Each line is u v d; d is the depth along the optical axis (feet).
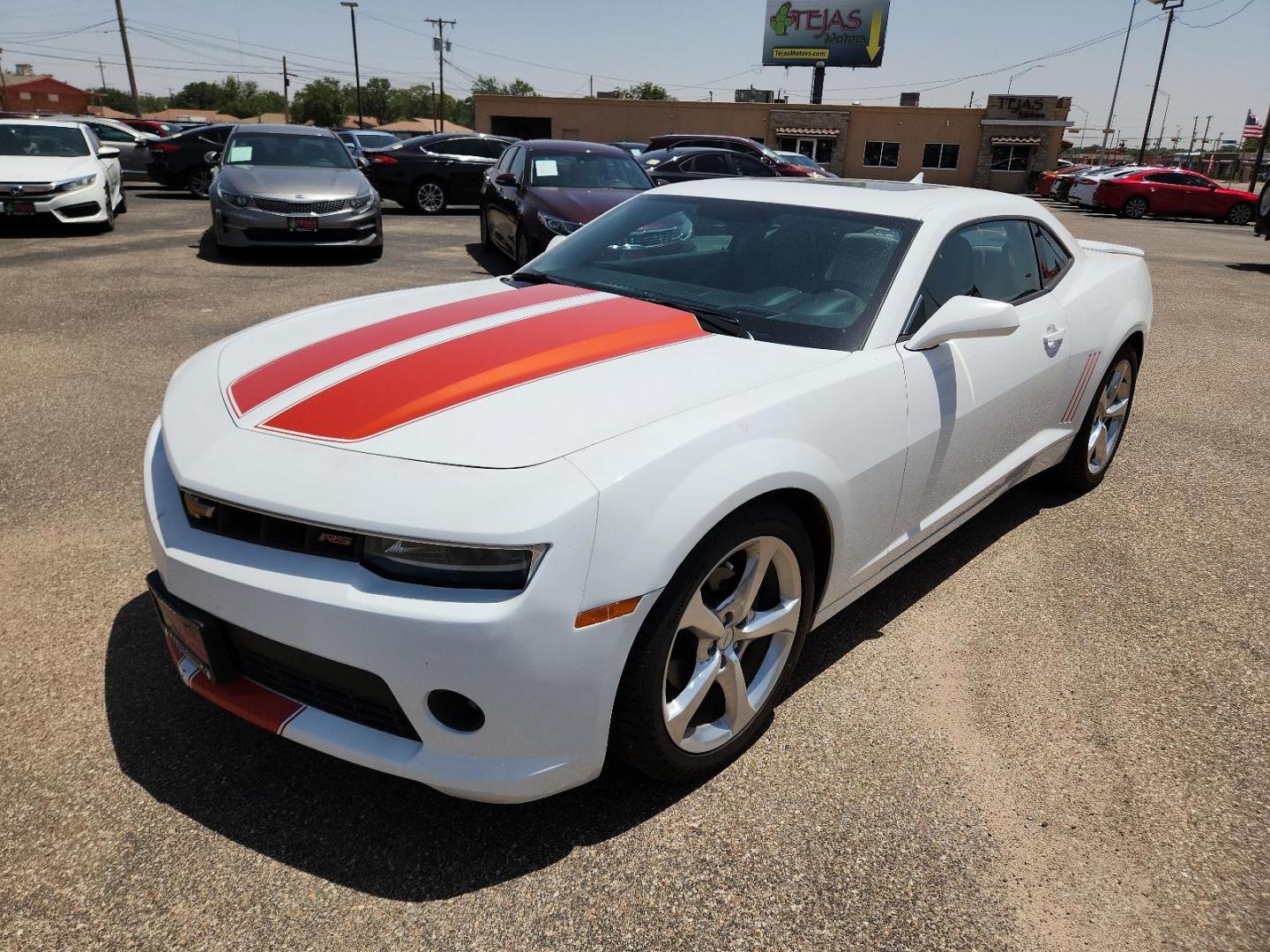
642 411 6.66
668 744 6.69
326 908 5.94
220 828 6.57
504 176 30.42
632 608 5.96
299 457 6.21
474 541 5.52
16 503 11.64
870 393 7.89
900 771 7.48
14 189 33.32
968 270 9.83
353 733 6.15
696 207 10.59
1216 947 5.97
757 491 6.59
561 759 6.10
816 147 139.13
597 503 5.76
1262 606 10.53
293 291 25.58
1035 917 6.13
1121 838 6.87
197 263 30.07
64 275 26.84
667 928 5.90
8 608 9.28
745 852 6.56
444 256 33.99
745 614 7.18
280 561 5.96
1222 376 21.35
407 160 49.75
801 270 9.17
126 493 12.07
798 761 7.58
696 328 8.41
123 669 8.38
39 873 6.11
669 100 137.49
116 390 16.33
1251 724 8.34
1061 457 12.79
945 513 9.74
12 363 17.79
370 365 7.23
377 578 5.73
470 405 6.57
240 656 6.55
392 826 6.66
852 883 6.33
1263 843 6.88
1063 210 93.09
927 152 137.08
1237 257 49.29
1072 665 9.20
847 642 9.50
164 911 5.86
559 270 10.32
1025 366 10.33
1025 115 132.87
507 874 6.27
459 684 5.65
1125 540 12.21
